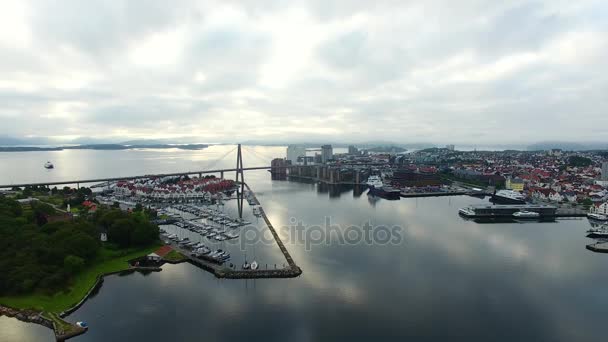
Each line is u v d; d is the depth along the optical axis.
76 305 106.75
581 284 123.31
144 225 158.00
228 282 124.94
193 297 113.62
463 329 95.69
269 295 115.00
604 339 91.88
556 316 102.56
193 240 173.12
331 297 113.38
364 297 113.12
